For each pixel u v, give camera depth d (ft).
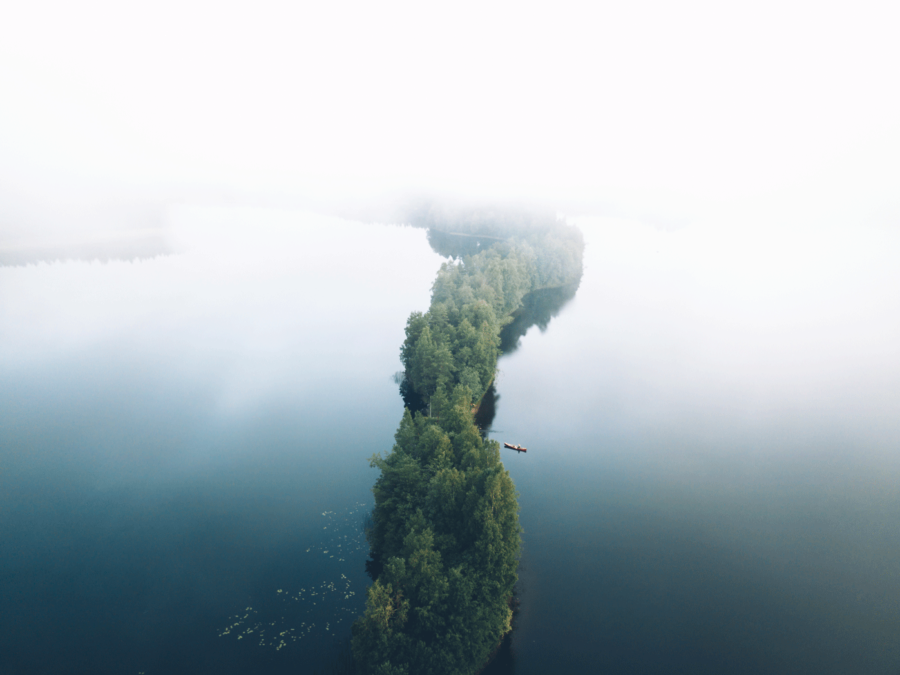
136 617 212.84
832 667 197.57
